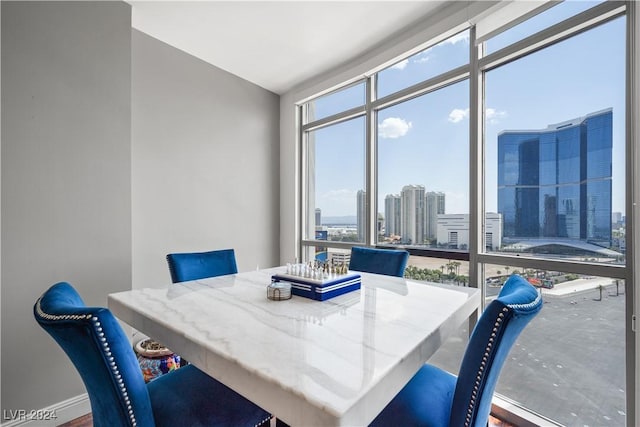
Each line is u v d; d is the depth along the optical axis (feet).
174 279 5.76
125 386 2.35
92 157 6.12
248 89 10.45
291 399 1.91
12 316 5.18
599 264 4.79
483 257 6.43
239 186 10.12
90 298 6.05
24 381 5.28
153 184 7.94
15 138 5.23
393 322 3.18
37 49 5.46
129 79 6.66
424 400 3.22
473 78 6.62
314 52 8.74
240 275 5.70
